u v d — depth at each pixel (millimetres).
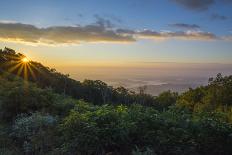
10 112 15359
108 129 9234
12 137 11883
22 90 16016
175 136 9461
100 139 9148
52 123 12477
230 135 9695
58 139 10203
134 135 9539
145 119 9977
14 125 12883
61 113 15672
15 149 10375
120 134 9164
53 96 17469
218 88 44375
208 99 42312
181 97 51531
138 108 10781
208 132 9789
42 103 15938
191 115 11172
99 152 9109
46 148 9875
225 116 11305
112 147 9367
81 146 9062
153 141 9320
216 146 9711
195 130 9914
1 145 10703
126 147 9320
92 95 56875
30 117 12977
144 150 9062
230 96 41656
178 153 9094
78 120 9539
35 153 9594
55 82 57938
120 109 10555
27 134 11602
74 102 16891
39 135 10586
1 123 14188
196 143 9367
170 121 10102
